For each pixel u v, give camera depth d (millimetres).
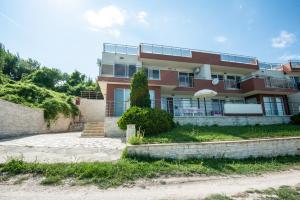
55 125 17703
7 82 20719
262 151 10922
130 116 12070
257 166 9125
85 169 6926
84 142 11266
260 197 5625
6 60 38781
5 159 7414
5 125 12289
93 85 40656
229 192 5992
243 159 10203
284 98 23672
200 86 20109
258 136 12711
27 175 6465
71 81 41031
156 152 9141
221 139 11242
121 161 7949
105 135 13805
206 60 21062
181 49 20766
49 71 34875
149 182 6734
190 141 10578
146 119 11969
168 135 11484
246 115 19500
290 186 6656
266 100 22344
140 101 13945
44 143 10539
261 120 18234
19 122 13516
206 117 16297
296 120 18500
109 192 5766
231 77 24156
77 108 22109
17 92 17109
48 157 8086
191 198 5449
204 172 7949
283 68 26109
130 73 17891
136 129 11711
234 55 22844
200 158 9648
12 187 5750
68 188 5902
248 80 21516
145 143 9734
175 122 15305
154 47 19766
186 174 7633
